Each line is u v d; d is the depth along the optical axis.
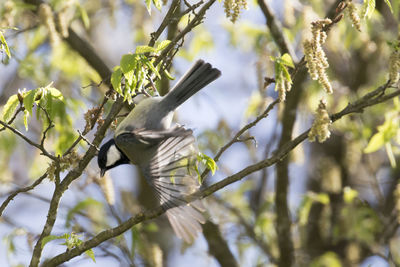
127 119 7.75
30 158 12.68
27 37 12.48
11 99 7.32
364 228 12.08
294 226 12.60
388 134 9.78
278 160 6.82
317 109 6.29
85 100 11.74
